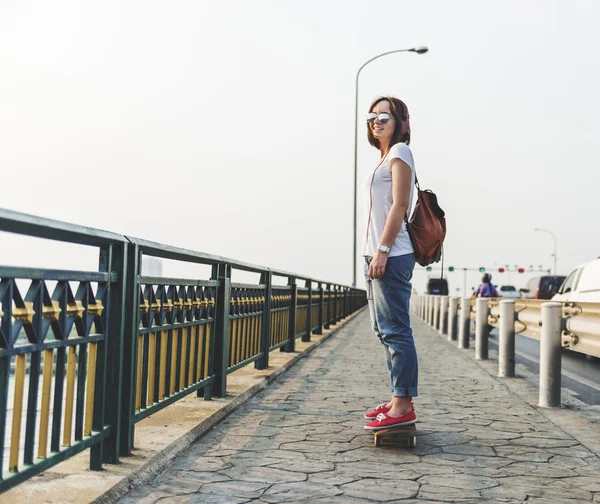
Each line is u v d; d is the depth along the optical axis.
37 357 2.69
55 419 2.87
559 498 3.31
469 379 7.77
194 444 4.30
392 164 4.18
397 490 3.40
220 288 5.76
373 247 4.38
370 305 4.52
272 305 8.48
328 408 5.67
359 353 10.72
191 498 3.20
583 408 6.02
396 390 4.31
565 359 11.59
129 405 3.65
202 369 5.40
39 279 2.66
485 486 3.50
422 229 4.28
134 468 3.43
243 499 3.20
